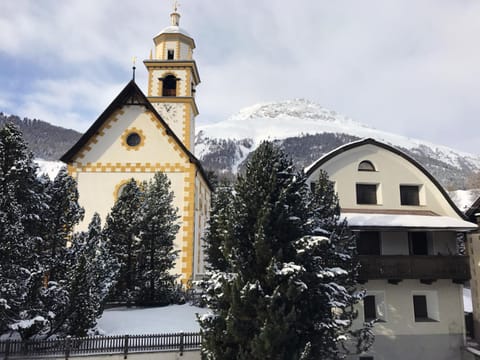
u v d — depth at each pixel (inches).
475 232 805.9
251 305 432.5
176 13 1445.6
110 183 1027.3
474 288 801.6
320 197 621.9
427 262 759.7
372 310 799.1
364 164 860.0
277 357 411.5
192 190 1024.9
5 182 523.8
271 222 471.2
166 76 1332.4
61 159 1030.4
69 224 626.2
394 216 788.6
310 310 464.8
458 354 769.6
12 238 509.4
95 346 553.0
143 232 841.5
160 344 574.9
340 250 573.6
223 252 486.3
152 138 1052.5
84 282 577.0
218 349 442.3
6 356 529.7
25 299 531.2
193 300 895.1
